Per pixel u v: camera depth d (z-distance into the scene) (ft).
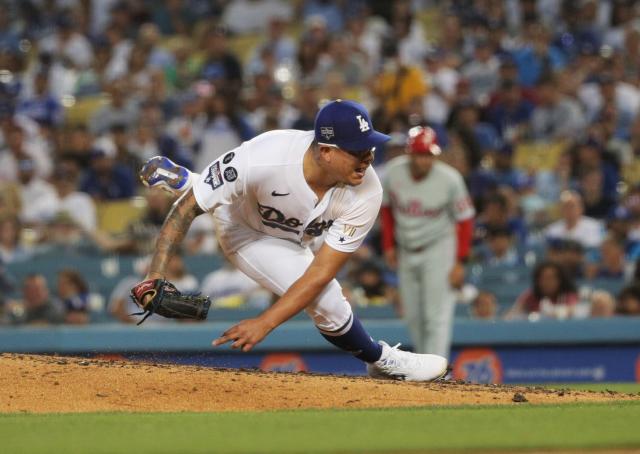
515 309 100.37
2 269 111.45
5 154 132.57
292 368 92.68
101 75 161.79
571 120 134.51
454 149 116.88
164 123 144.87
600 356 96.07
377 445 39.37
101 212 127.95
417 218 86.99
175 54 160.04
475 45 150.10
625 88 138.82
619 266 107.76
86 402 50.39
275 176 49.49
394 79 132.87
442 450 38.55
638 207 114.73
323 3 171.42
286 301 49.24
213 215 53.57
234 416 46.68
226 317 98.78
